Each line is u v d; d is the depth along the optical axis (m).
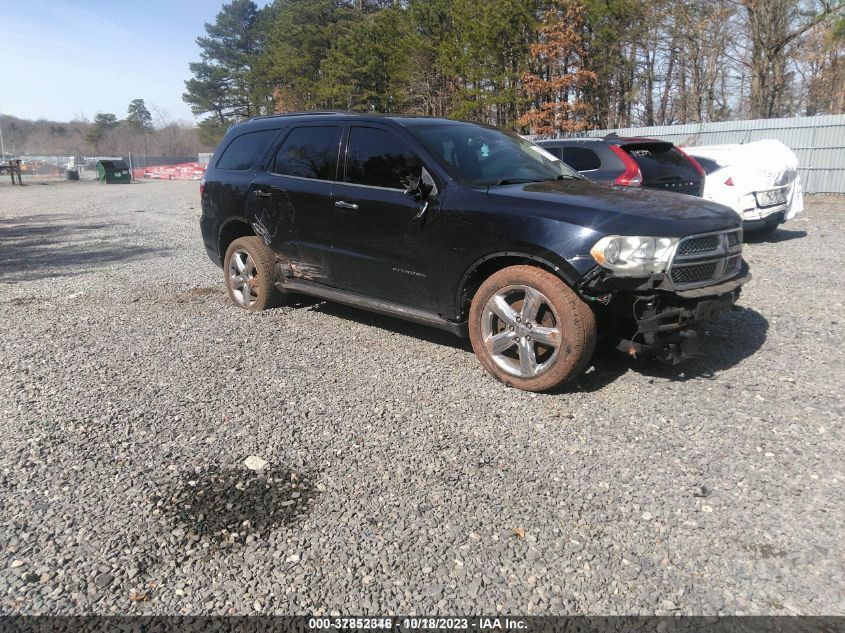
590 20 24.50
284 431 3.67
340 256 5.15
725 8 25.25
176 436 3.62
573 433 3.59
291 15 48.16
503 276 4.11
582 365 3.93
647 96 32.69
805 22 24.03
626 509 2.87
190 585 2.42
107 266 9.07
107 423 3.79
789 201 9.62
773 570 2.47
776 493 2.97
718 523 2.76
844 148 16.44
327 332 5.57
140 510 2.89
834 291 6.68
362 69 34.34
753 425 3.64
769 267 8.01
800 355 4.75
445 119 5.29
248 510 2.89
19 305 6.77
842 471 3.14
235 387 4.34
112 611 2.28
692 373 4.43
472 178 4.50
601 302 3.79
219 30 66.69
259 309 6.24
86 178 46.31
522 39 25.53
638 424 3.69
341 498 2.99
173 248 10.73
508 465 3.27
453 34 28.00
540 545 2.63
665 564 2.51
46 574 2.47
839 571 2.45
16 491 3.05
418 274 4.61
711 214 4.04
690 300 3.75
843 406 3.86
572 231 3.78
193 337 5.46
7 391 4.29
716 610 2.27
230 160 6.34
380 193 4.78
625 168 7.98
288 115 5.93
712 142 19.09
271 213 5.71
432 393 4.20
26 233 13.41
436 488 3.06
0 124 96.31
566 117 26.34
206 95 67.06
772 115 25.53
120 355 5.02
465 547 2.62
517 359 4.30
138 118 101.94
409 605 2.31
